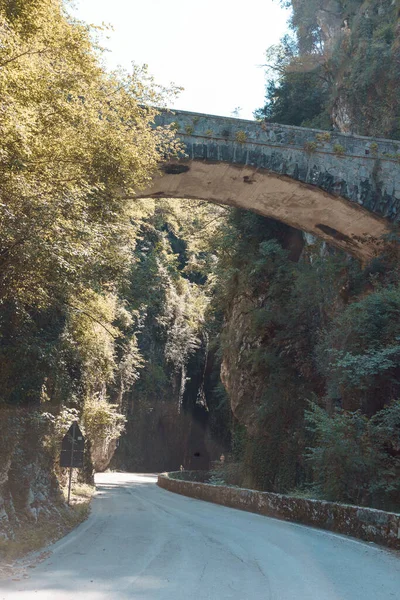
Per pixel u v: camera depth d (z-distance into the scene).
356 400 19.62
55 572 7.22
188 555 8.84
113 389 43.00
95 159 12.38
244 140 23.08
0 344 12.46
